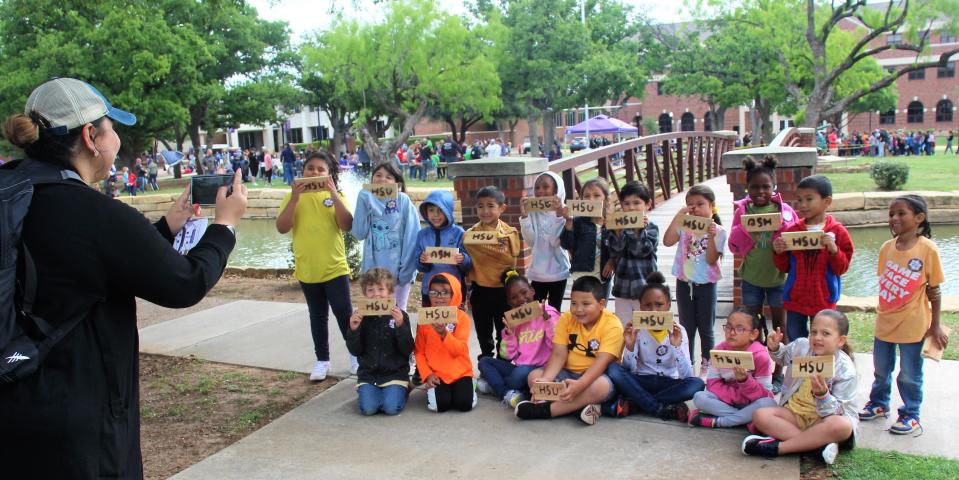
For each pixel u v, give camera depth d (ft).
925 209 12.59
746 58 118.62
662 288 13.96
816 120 98.48
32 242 6.42
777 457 12.09
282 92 125.29
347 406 15.42
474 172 21.07
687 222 15.46
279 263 44.47
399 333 15.03
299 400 15.99
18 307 6.32
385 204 17.16
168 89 101.14
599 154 30.58
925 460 11.68
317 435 13.89
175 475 12.42
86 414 6.58
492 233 16.07
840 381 11.98
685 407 13.88
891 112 181.98
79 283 6.55
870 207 48.85
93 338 6.70
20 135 6.79
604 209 16.99
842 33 108.17
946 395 14.42
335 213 16.49
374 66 101.76
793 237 13.41
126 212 6.79
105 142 7.36
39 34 96.84
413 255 17.28
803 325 14.25
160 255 6.84
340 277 16.80
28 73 93.81
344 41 100.89
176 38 99.25
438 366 14.85
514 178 20.86
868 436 12.80
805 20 108.68
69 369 6.55
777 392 14.60
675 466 11.96
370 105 135.54
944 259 34.94
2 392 6.35
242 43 118.93
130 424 7.11
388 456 12.85
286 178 96.32
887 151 118.01
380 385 15.10
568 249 17.22
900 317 12.73
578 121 209.46
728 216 38.37
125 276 6.70
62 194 6.60
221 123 127.24
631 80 135.54
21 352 6.19
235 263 45.09
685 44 134.00
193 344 20.88
